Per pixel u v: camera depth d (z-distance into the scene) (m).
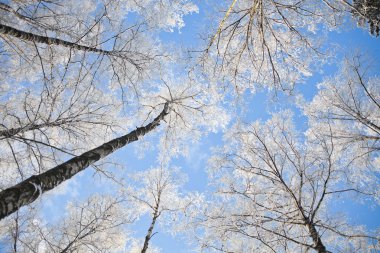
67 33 6.33
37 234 5.94
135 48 7.81
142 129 6.65
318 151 7.04
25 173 6.50
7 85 7.60
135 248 9.03
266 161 6.28
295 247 5.92
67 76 7.73
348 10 5.75
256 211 5.84
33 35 5.75
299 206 5.35
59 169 3.10
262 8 5.41
